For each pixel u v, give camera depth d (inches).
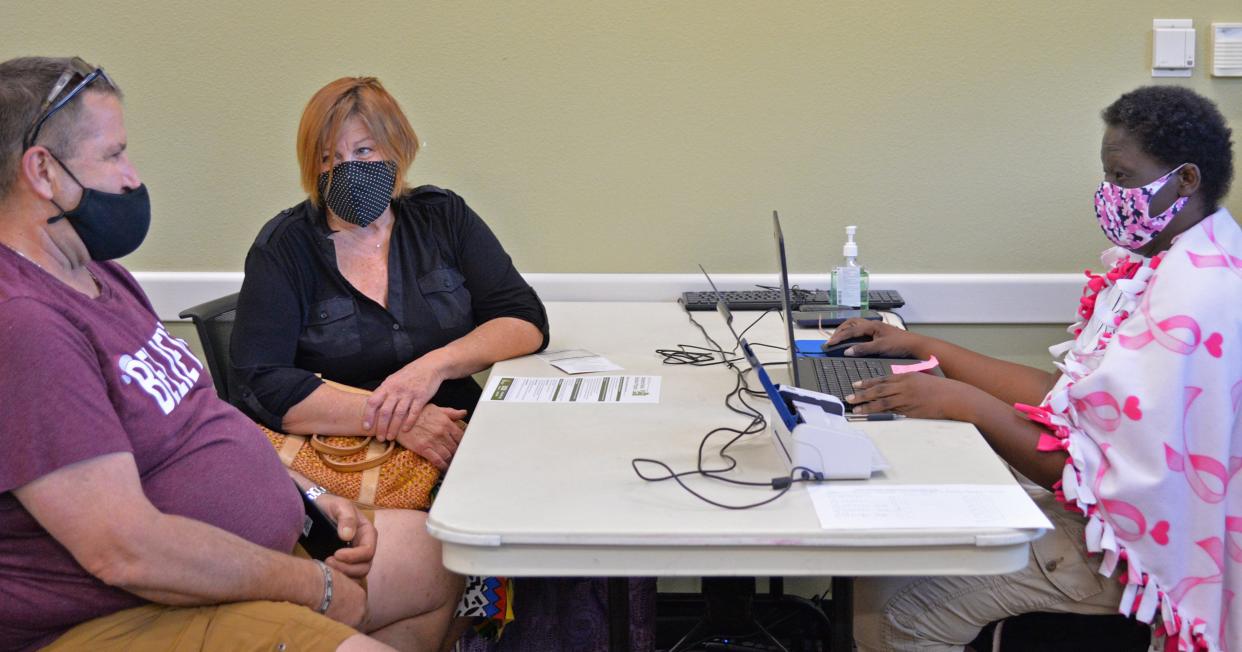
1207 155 57.9
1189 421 54.8
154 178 101.4
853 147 99.5
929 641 63.9
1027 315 102.2
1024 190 99.9
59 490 45.2
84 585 48.6
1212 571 55.1
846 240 101.9
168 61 98.6
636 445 58.9
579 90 98.8
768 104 98.7
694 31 97.0
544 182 101.3
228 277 103.3
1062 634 62.7
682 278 102.8
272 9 97.3
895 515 48.8
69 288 50.2
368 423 69.7
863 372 72.1
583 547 47.8
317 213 77.2
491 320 79.8
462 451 58.0
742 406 65.7
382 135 74.2
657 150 100.1
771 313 93.3
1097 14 95.2
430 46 98.1
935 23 96.1
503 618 70.3
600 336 85.7
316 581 54.1
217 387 80.1
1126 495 55.1
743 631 76.8
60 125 48.2
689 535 47.2
